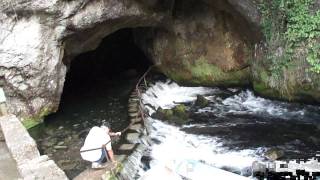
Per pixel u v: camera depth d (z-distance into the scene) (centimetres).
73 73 2158
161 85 1897
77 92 1878
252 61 1700
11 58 1364
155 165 1192
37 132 1448
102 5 1480
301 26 1455
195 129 1445
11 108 1423
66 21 1415
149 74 2028
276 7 1506
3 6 1315
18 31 1359
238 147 1299
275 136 1367
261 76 1653
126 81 1984
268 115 1538
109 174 1059
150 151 1270
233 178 1109
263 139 1348
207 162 1215
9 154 1065
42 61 1409
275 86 1603
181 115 1557
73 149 1304
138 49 2323
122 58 2295
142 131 1378
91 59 2234
